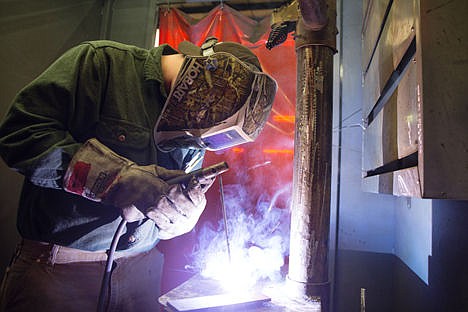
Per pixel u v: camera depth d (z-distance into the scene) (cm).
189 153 117
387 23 111
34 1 179
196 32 213
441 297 104
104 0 229
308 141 112
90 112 92
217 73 96
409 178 78
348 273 178
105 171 80
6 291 94
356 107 186
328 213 111
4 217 167
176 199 80
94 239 94
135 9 225
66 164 80
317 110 112
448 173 66
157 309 129
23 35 173
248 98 94
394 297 169
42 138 80
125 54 102
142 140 95
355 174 182
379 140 123
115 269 102
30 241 96
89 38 219
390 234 176
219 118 94
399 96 93
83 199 91
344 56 190
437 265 108
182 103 96
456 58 68
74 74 90
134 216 81
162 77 102
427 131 68
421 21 70
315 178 110
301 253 110
